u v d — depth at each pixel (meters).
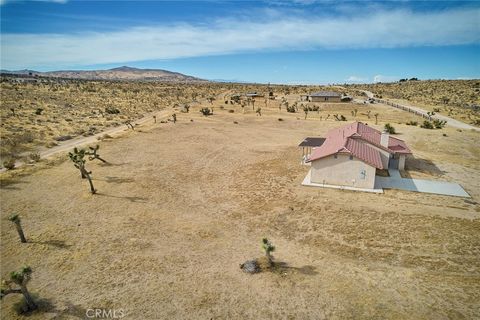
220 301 17.22
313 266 20.41
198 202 30.62
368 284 18.55
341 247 22.62
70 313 16.38
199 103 109.69
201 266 20.42
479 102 110.38
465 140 55.25
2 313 16.41
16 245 22.52
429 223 25.94
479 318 15.76
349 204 29.48
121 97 113.31
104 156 44.34
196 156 45.75
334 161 33.44
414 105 106.94
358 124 46.34
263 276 19.33
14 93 98.69
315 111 96.38
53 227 25.12
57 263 20.55
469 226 25.39
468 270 19.89
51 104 85.50
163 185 34.59
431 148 50.94
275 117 82.38
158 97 121.19
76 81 184.00
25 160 40.44
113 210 28.31
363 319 15.79
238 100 116.81
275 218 27.23
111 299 17.39
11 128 54.69
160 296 17.59
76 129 59.69
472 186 34.25
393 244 22.91
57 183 34.09
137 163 41.81
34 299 17.33
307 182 34.81
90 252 21.84
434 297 17.39
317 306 16.77
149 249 22.34
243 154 47.12
